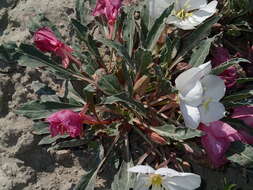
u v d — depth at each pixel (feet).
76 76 0.88
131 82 0.84
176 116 0.91
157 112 0.87
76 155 0.90
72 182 0.88
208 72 0.80
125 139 0.88
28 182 0.87
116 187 0.82
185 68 0.88
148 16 0.90
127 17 0.90
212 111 0.82
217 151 0.83
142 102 0.88
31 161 0.89
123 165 0.85
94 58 0.92
